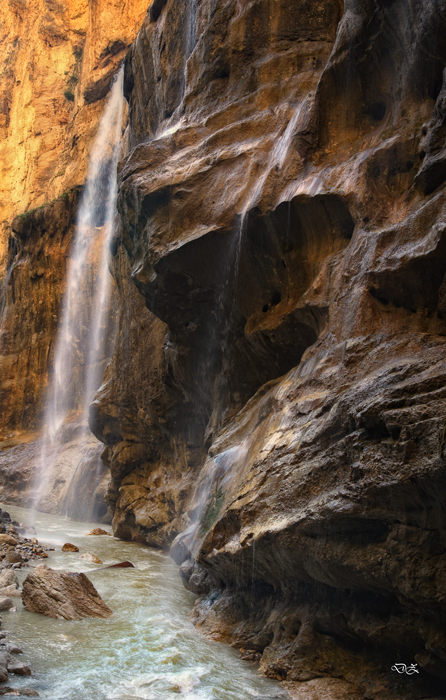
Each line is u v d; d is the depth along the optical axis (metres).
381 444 3.95
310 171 6.77
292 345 7.18
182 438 11.70
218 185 7.88
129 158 8.90
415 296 5.09
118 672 4.51
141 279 8.95
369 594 4.37
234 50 9.07
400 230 5.30
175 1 11.65
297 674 4.51
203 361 9.78
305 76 8.28
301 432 5.14
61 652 4.86
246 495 5.39
